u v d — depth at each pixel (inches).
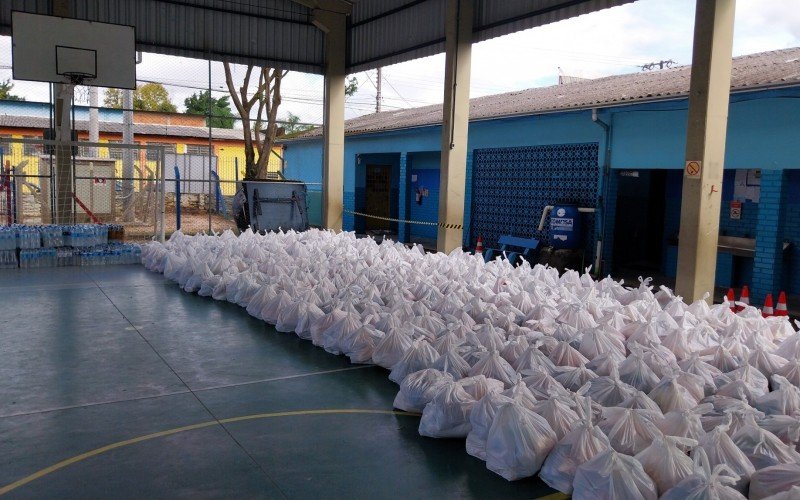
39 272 434.6
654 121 445.4
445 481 155.3
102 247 483.5
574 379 190.2
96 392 211.2
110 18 553.6
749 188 444.1
